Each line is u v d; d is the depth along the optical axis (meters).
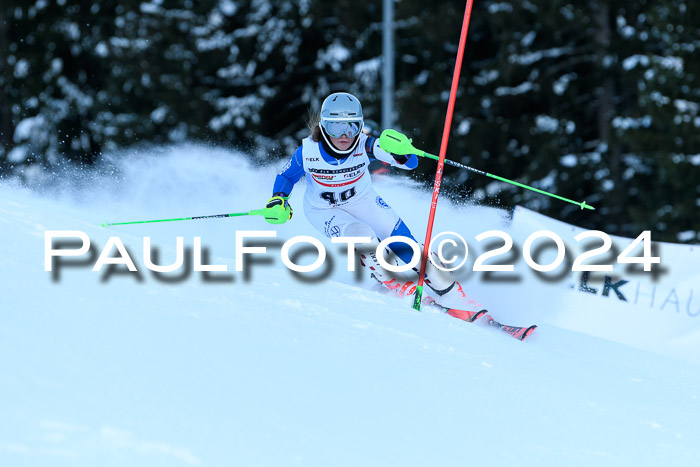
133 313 7.88
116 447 5.41
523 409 8.35
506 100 47.78
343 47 50.34
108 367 6.53
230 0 53.19
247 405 6.59
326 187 13.49
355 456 6.31
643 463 7.82
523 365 10.20
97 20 58.19
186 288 9.40
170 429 5.84
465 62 49.34
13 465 4.97
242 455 5.78
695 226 40.03
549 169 46.06
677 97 40.19
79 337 6.96
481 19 48.16
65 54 59.69
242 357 7.55
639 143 41.38
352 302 11.22
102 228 12.34
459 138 47.25
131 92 54.12
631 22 45.50
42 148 56.75
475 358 9.83
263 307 9.48
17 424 5.38
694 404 10.48
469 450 7.06
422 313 11.62
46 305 7.53
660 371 12.43
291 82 53.88
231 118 52.22
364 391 7.66
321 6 50.00
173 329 7.75
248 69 53.12
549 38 47.53
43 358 6.36
